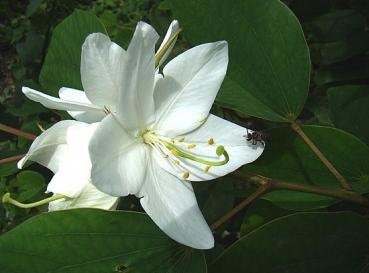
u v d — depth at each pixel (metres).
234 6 0.27
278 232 0.23
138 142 0.24
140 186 0.22
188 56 0.23
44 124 0.34
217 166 0.23
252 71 0.27
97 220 0.21
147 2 0.61
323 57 0.36
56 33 0.30
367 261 0.24
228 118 0.33
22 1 0.79
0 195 0.30
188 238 0.22
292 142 0.26
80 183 0.22
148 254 0.22
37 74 0.43
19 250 0.21
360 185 0.26
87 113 0.23
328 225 0.23
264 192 0.24
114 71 0.22
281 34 0.27
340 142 0.26
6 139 0.37
